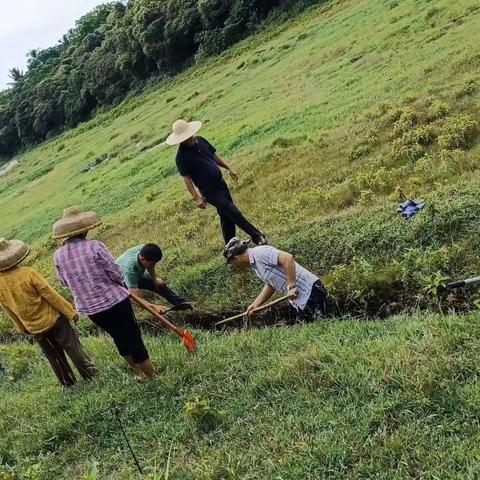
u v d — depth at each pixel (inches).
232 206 336.8
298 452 174.9
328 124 584.4
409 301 265.6
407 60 663.1
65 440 229.1
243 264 260.1
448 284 240.2
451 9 754.8
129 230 585.3
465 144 395.2
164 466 192.9
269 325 302.2
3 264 253.0
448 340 196.1
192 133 320.2
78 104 2706.7
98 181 1040.2
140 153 1133.1
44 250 703.1
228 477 175.0
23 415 260.2
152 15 2181.3
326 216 368.8
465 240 271.4
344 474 162.1
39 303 259.0
